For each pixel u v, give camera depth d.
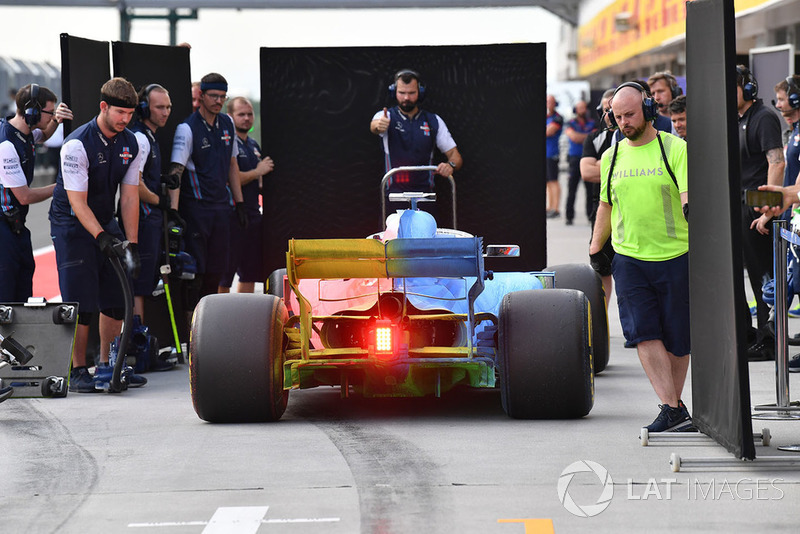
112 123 21.98
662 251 17.62
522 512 13.41
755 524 12.91
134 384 23.27
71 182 21.67
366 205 29.16
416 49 28.69
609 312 33.50
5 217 23.16
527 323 18.44
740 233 15.11
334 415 19.69
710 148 16.05
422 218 19.81
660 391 17.67
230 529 12.92
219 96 26.05
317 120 28.91
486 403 20.67
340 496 14.21
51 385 21.52
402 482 14.86
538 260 29.06
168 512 13.66
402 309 18.61
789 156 26.28
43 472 15.80
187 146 26.00
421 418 19.27
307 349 18.41
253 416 18.83
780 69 37.28
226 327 18.58
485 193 28.94
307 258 18.06
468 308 18.44
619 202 17.91
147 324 26.36
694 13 16.69
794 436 17.31
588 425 18.36
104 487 14.91
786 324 18.38
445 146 27.89
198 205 26.39
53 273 42.72
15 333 21.70
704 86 16.25
